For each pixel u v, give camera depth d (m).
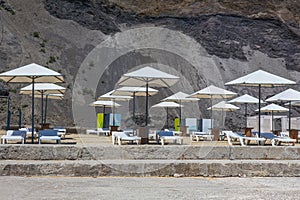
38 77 13.57
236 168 10.42
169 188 8.43
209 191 8.12
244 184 9.17
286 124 22.69
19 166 9.59
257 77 13.82
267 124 21.91
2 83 24.66
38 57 27.70
